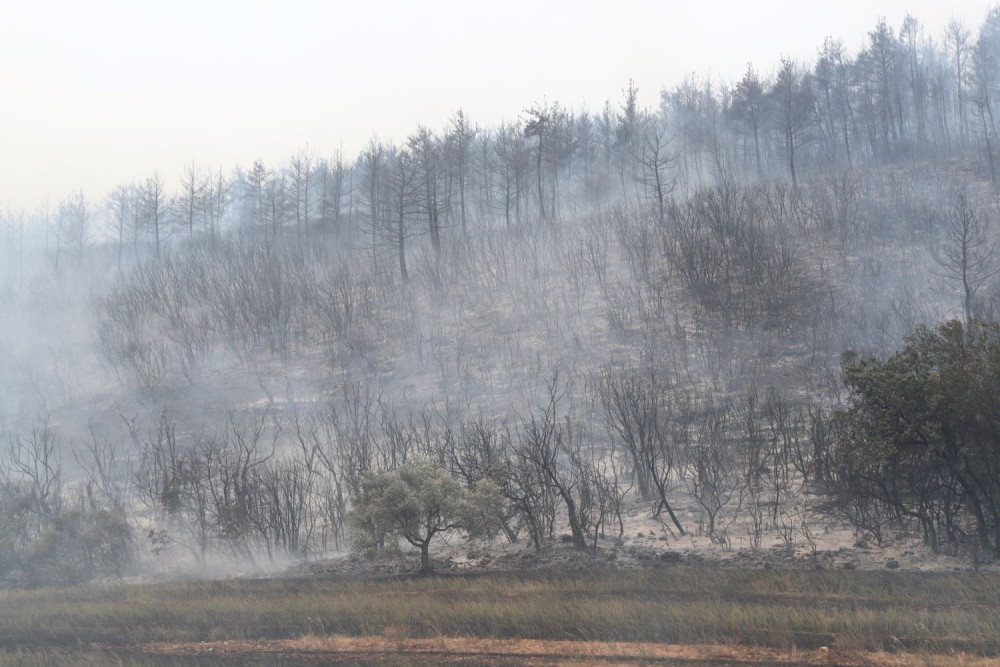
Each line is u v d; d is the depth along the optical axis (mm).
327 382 57438
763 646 20922
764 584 25953
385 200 86062
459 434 43750
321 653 22703
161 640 24750
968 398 27625
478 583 28516
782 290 59188
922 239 64188
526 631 23109
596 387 48719
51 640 25766
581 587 27141
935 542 29125
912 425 28469
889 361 29516
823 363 48969
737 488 37781
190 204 105812
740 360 50969
